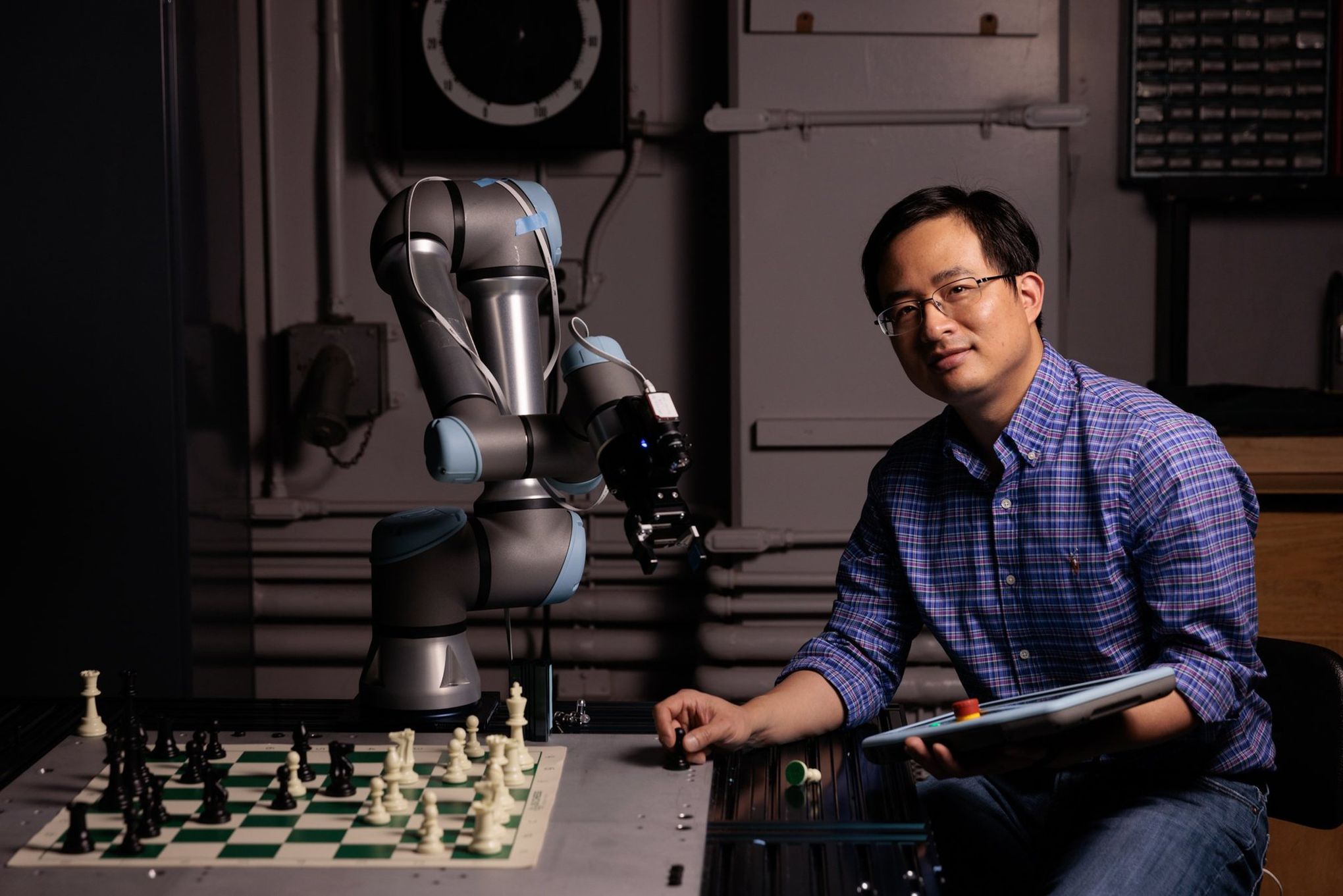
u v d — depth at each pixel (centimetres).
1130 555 147
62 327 208
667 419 121
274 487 290
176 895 102
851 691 154
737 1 263
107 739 125
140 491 210
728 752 138
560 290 284
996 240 145
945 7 262
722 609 275
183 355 210
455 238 149
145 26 203
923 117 262
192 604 214
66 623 212
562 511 155
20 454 210
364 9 282
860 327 268
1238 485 147
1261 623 244
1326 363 286
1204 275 286
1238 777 151
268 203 285
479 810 110
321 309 290
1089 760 155
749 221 267
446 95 271
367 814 117
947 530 158
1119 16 278
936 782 163
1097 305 286
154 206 206
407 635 151
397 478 293
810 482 273
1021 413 150
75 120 205
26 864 107
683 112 281
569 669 287
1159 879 133
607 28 268
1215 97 274
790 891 105
